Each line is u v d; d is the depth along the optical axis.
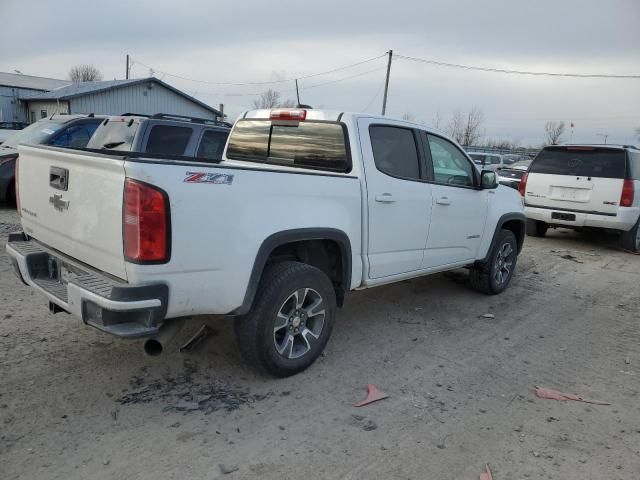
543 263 8.60
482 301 6.27
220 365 4.11
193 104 32.94
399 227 4.73
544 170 10.19
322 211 3.95
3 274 6.02
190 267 3.15
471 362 4.50
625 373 4.43
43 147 3.71
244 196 3.38
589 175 9.66
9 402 3.40
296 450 3.09
